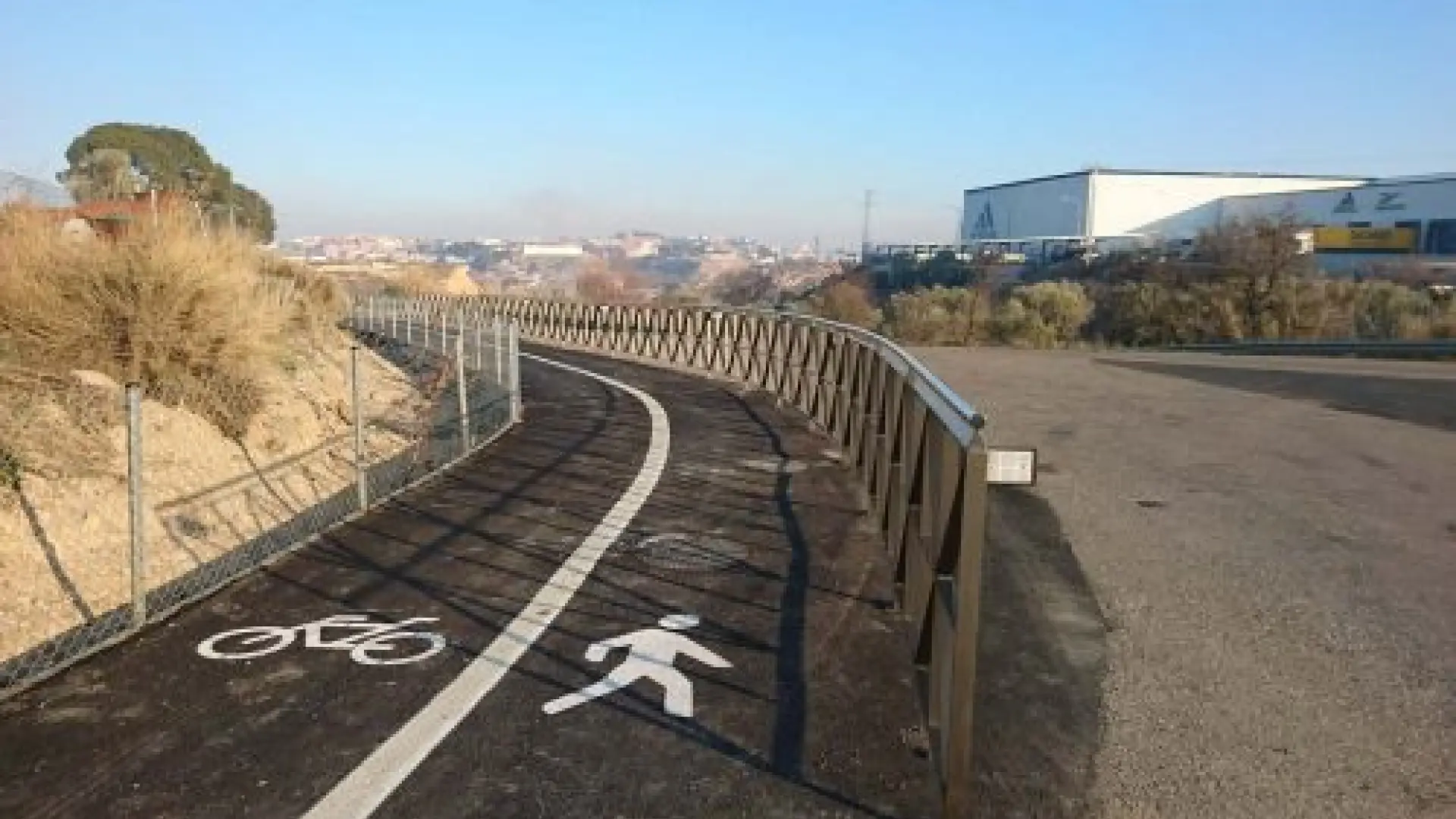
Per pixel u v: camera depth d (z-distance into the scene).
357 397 8.18
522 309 42.31
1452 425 13.12
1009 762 3.90
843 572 6.46
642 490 9.04
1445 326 34.75
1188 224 119.69
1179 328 43.06
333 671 4.81
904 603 5.52
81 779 3.76
